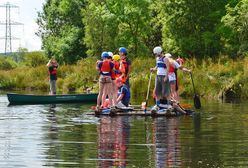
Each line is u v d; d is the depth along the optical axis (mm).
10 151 16078
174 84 28828
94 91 53625
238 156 15156
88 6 74625
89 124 23297
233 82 42156
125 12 71000
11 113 29281
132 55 71250
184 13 61375
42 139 18547
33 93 52500
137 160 14617
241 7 56406
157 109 27328
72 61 88875
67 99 39375
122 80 29391
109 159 14789
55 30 97938
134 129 21391
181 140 18250
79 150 16234
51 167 13805
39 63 96188
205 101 38031
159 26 77375
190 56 60188
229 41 59562
